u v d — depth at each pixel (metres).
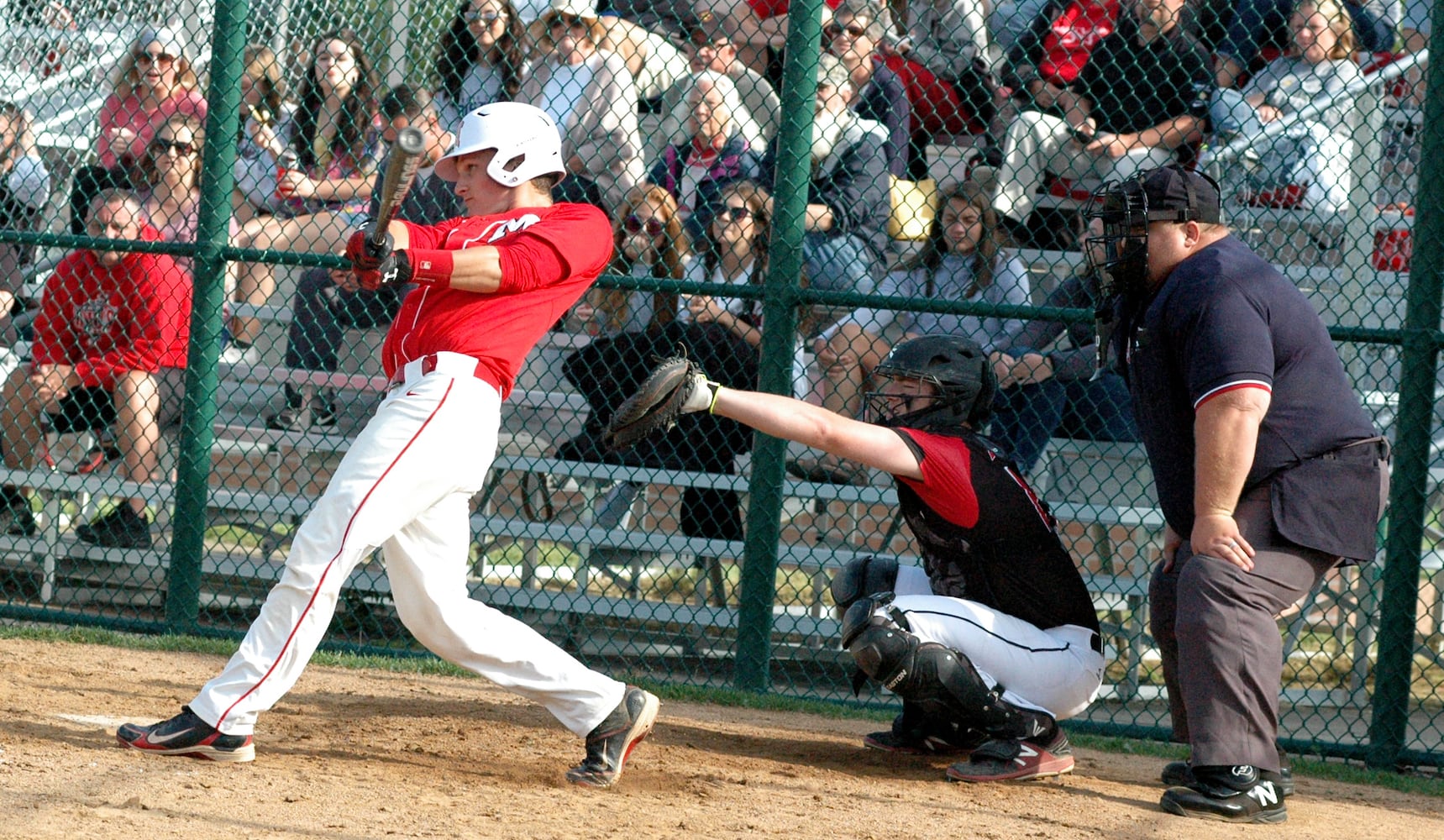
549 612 23.09
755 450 19.78
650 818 12.22
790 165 19.47
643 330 22.91
